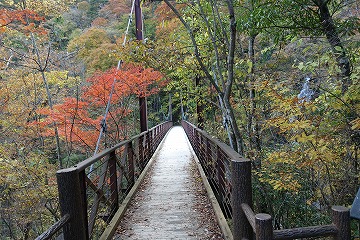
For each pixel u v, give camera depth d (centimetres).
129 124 1204
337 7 379
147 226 335
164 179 566
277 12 355
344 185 348
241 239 212
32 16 579
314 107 319
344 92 336
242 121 568
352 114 332
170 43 466
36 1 700
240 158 230
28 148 741
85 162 247
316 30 372
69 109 656
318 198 394
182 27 557
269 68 489
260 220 142
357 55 356
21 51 831
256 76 477
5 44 782
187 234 311
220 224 317
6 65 793
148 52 459
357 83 302
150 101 2359
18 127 841
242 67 522
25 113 766
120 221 349
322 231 141
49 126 830
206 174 558
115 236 310
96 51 1152
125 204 394
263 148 521
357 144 340
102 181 317
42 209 641
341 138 344
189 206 400
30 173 662
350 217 140
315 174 402
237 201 216
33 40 687
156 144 1073
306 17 367
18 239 677
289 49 490
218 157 398
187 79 613
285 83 384
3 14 530
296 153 356
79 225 205
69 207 203
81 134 721
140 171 610
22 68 817
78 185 211
